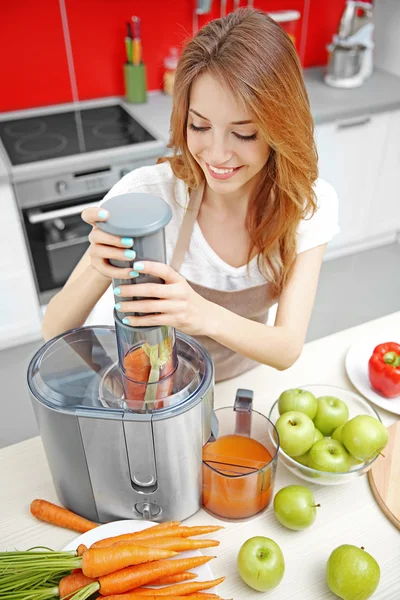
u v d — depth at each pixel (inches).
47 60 98.1
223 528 32.9
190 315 30.0
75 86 102.8
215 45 31.2
